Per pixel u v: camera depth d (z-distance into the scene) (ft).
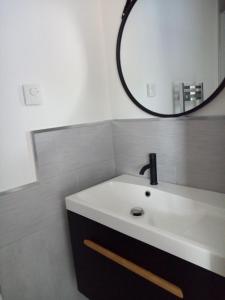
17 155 3.74
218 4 3.19
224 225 3.15
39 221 4.08
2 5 3.45
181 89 3.79
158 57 3.98
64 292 4.54
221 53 3.27
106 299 3.85
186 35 3.58
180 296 2.72
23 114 3.76
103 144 4.92
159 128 4.23
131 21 4.21
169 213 3.84
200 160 3.84
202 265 2.46
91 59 4.58
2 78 3.51
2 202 3.64
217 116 3.51
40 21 3.84
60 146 4.25
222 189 3.68
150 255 2.96
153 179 4.26
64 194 4.38
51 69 4.03
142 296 3.23
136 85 4.37
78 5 4.32
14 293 3.88
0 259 3.69
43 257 4.19
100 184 4.51
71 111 4.35
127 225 3.13
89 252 3.89
